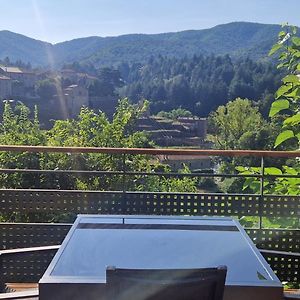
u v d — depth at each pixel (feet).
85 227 7.36
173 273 4.47
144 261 5.92
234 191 12.26
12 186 17.66
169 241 6.74
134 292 4.48
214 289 4.56
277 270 10.34
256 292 5.20
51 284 5.18
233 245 6.61
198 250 6.38
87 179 17.49
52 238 11.33
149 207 11.44
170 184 16.78
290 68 13.16
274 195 11.41
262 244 11.27
